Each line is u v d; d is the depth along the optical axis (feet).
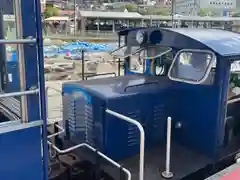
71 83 10.27
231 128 10.44
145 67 11.59
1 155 5.17
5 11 6.73
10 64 6.85
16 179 5.40
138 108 9.38
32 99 5.41
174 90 10.11
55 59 45.85
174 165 8.88
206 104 9.22
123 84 10.05
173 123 10.23
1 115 7.23
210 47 8.54
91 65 30.27
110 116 8.75
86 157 9.21
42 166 5.68
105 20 135.54
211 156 9.28
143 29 11.09
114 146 8.98
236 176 7.30
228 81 8.93
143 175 7.98
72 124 10.12
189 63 9.09
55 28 127.34
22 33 5.23
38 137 5.57
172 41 10.02
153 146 9.98
